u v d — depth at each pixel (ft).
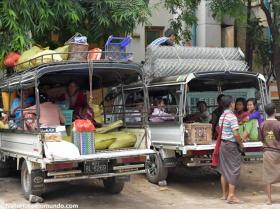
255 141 38.14
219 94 42.19
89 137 33.42
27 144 34.30
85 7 43.96
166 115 38.63
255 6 52.65
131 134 35.83
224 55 41.14
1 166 40.34
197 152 36.68
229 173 34.86
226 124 34.94
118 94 38.60
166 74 39.60
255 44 51.08
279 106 54.60
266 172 34.78
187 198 36.29
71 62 33.22
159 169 38.96
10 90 36.94
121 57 36.11
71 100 37.78
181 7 49.47
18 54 39.04
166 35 44.27
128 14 42.63
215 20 52.29
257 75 38.34
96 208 33.50
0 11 39.29
